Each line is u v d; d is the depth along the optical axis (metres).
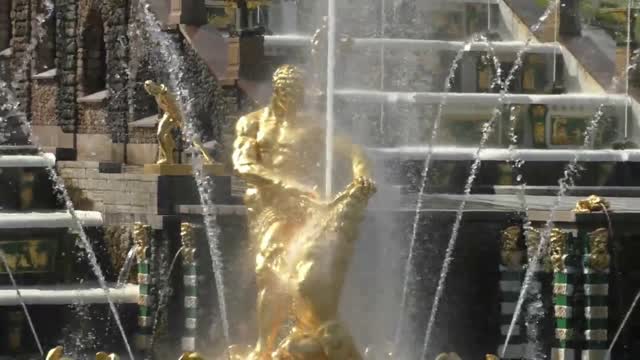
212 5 122.31
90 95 126.00
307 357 70.44
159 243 99.94
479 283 96.31
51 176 111.12
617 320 93.88
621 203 106.25
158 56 116.00
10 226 103.94
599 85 126.19
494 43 127.81
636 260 93.75
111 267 105.69
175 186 100.25
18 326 100.56
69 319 101.25
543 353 94.81
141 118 119.50
